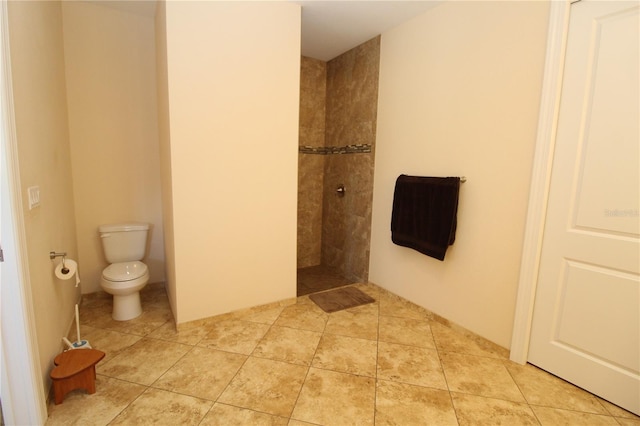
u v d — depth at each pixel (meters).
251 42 2.21
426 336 2.25
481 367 1.91
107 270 2.40
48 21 1.97
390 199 2.83
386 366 1.90
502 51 1.91
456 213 2.17
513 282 1.95
